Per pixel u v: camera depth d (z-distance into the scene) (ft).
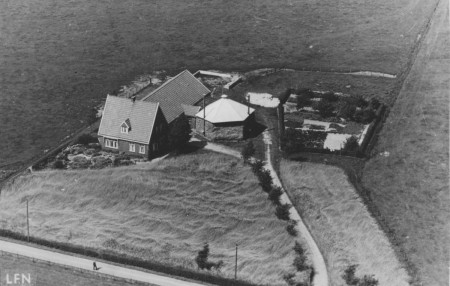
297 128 495.41
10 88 609.42
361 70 606.55
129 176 451.12
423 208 409.69
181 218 428.56
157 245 412.36
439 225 395.96
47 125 544.62
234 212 426.92
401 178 435.12
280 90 560.20
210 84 577.84
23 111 568.00
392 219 402.52
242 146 472.85
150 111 462.19
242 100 538.47
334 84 571.69
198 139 483.10
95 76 628.69
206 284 376.68
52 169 467.52
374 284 359.05
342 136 483.51
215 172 449.48
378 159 453.99
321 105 511.40
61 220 435.12
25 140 523.70
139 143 460.55
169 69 634.43
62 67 650.84
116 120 469.98
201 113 484.74
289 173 444.55
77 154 480.64
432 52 626.64
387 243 383.65
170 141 474.08
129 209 437.99
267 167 449.89
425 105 521.24
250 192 435.12
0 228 431.02
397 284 356.59
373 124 490.08
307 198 428.15
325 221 412.77
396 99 533.14
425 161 451.12
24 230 428.56
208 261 397.19
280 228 412.36
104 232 423.23
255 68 624.59
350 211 413.59
